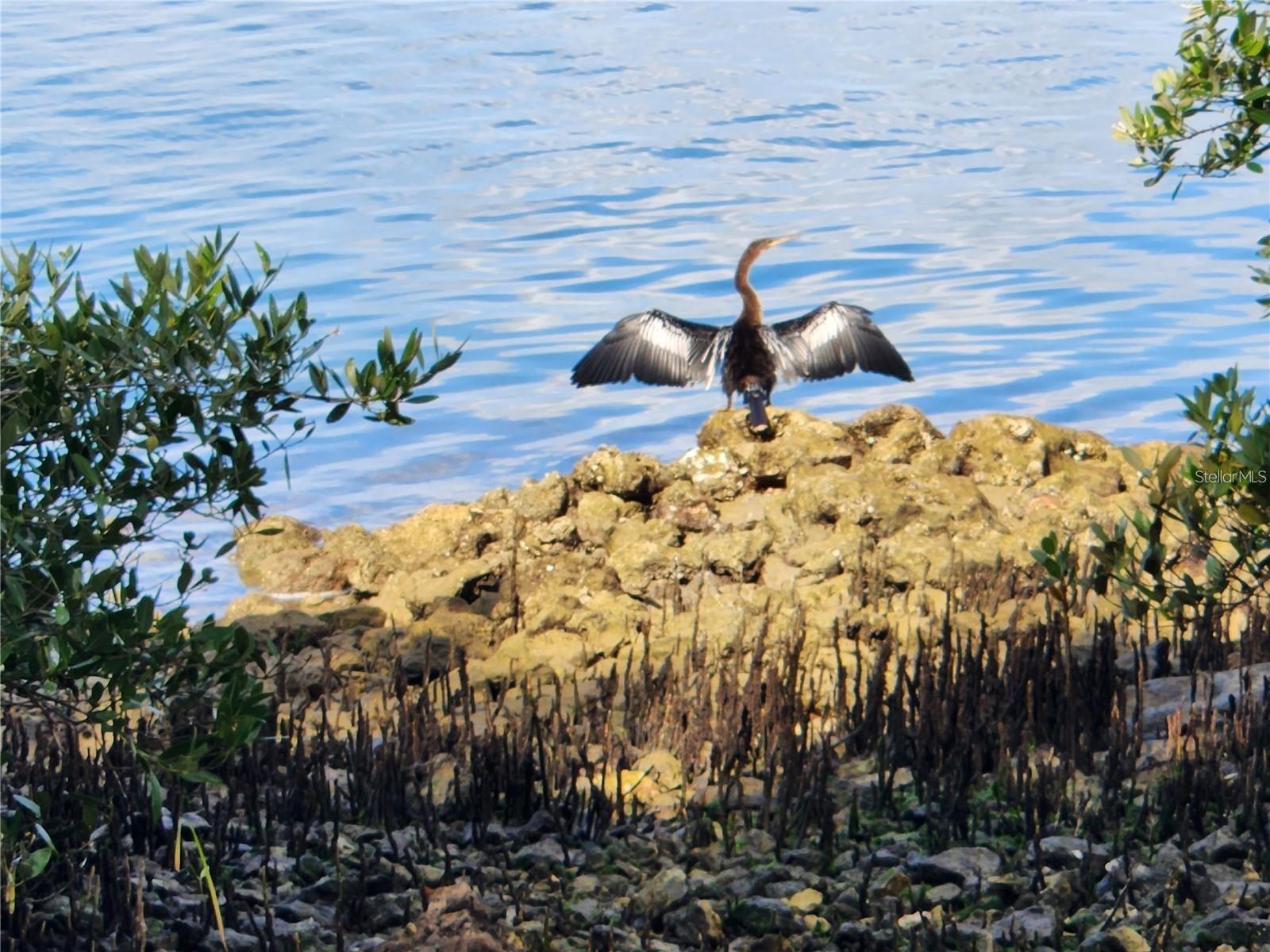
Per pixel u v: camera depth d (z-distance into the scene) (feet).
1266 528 27.78
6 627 24.17
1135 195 128.26
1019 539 55.67
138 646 25.48
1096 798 33.73
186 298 27.22
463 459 75.05
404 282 105.29
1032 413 80.64
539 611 51.98
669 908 29.63
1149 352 89.40
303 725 40.06
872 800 34.99
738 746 37.65
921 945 27.40
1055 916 27.89
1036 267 107.96
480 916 27.02
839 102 172.04
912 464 64.39
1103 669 38.55
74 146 151.53
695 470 63.46
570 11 240.12
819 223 121.39
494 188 134.41
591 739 39.50
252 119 163.84
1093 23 222.07
